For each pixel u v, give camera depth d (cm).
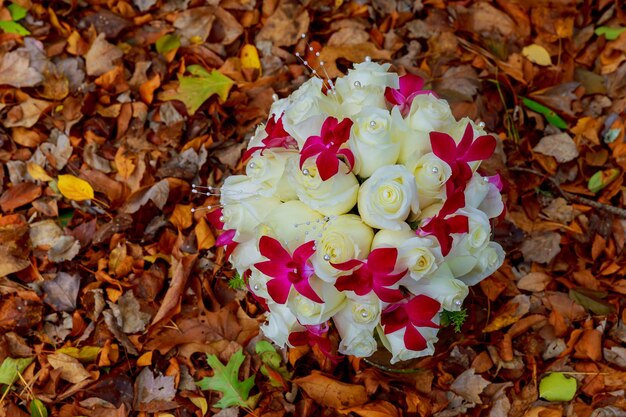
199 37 163
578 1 167
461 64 160
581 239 147
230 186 120
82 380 134
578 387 136
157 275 143
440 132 113
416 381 135
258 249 114
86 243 145
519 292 142
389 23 166
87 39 162
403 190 109
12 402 134
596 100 160
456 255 114
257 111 155
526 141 155
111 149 153
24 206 149
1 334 138
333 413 133
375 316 112
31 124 152
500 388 134
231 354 137
